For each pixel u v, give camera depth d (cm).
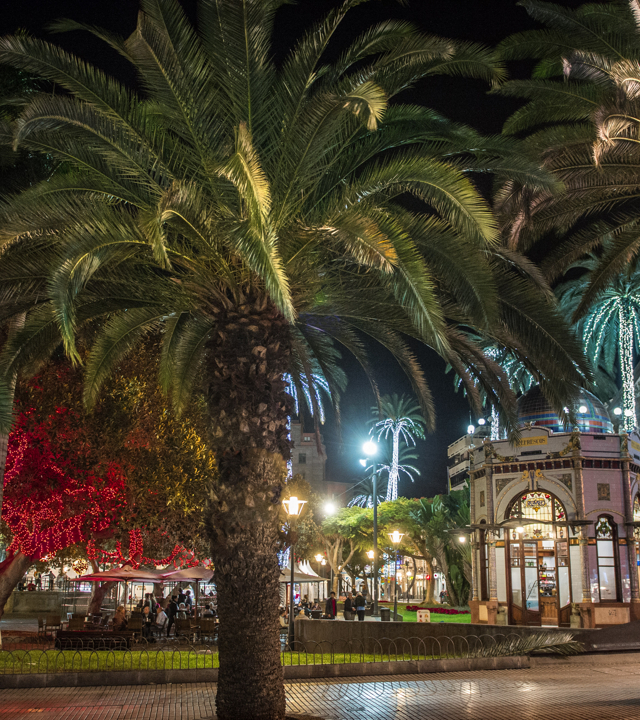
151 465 1927
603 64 1567
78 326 1326
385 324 1451
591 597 2817
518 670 1653
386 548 5544
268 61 1044
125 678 1429
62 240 1015
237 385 1058
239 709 975
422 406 1502
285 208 1051
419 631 2270
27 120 934
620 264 1677
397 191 1080
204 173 1062
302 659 1872
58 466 1877
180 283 1120
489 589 3100
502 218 1576
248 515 1022
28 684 1379
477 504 3300
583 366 1202
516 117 1752
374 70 1001
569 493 2969
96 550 2338
